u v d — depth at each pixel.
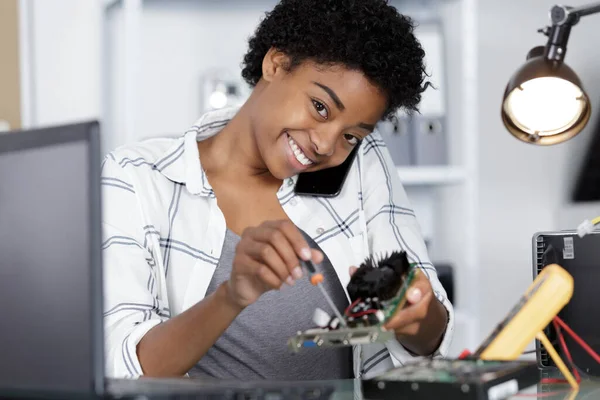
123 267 1.47
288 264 1.12
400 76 1.47
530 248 3.04
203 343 1.28
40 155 0.88
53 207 0.87
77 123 0.86
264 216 1.64
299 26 1.48
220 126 1.70
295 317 1.59
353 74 1.43
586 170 2.76
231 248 1.59
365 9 1.46
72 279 0.85
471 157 2.91
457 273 2.98
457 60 2.96
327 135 1.45
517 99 1.47
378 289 1.20
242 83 2.99
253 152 1.62
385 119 1.59
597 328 1.35
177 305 1.57
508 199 3.08
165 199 1.58
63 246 0.86
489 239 3.12
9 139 0.90
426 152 2.92
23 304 0.89
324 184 1.68
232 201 1.64
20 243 0.89
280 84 1.50
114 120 3.05
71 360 0.86
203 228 1.59
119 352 1.33
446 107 3.01
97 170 0.85
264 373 1.57
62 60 3.06
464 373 1.03
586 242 1.38
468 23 2.91
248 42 1.69
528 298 1.16
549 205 2.97
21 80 2.91
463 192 2.92
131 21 2.77
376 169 1.78
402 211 1.79
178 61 3.09
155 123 3.08
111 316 1.41
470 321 2.89
